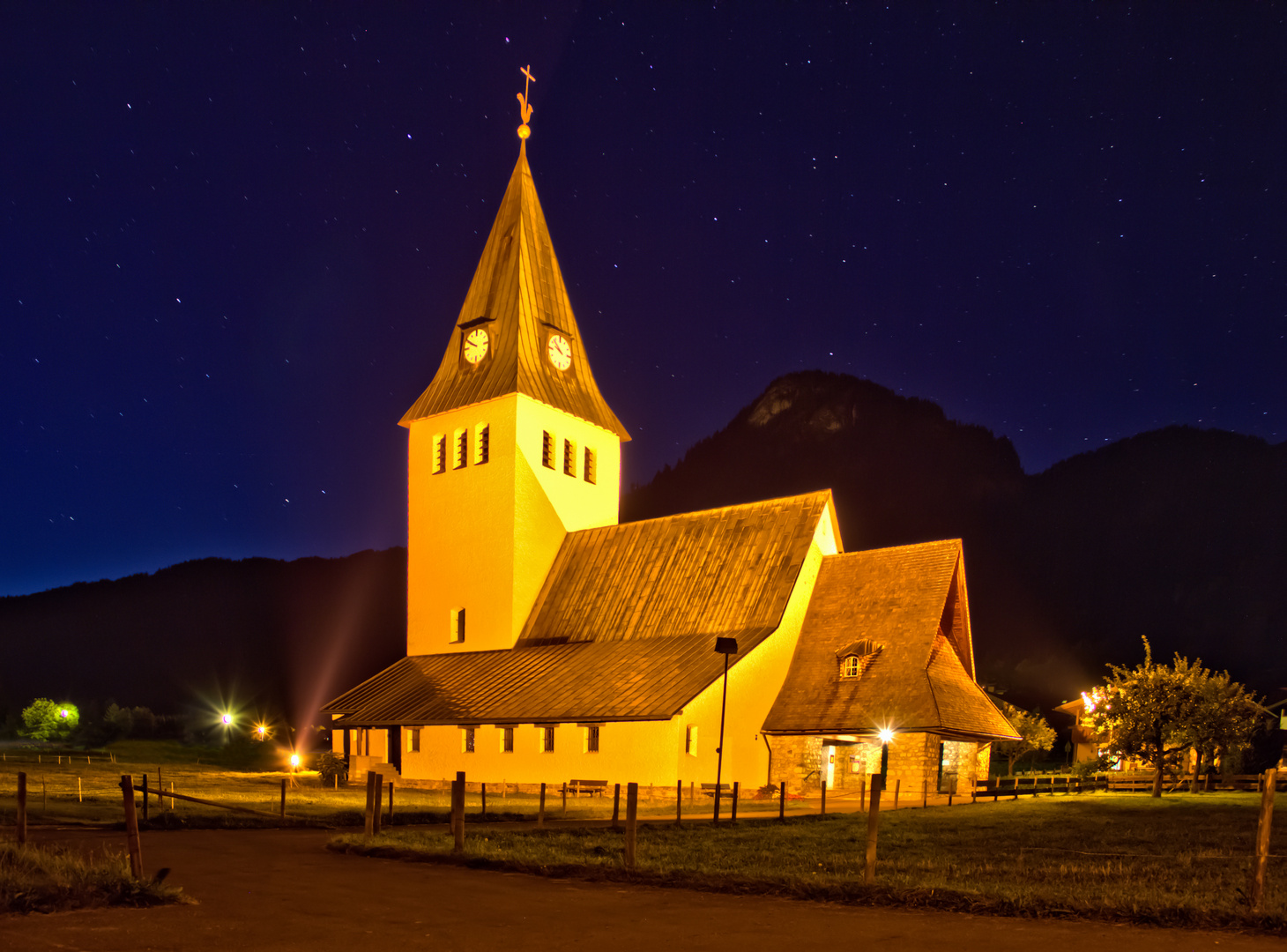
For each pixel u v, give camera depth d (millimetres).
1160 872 17281
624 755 43062
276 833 24406
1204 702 43406
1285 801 36969
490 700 49406
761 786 43906
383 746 53938
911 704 41469
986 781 41875
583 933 11820
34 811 27609
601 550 56688
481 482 58250
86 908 12703
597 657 49938
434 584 59719
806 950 10891
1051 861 19062
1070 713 85938
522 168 64375
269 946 10875
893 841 23375
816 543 50031
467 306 62844
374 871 17203
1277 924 11945
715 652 45344
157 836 22922
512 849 19781
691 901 14211
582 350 63312
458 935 11664
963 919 12781
